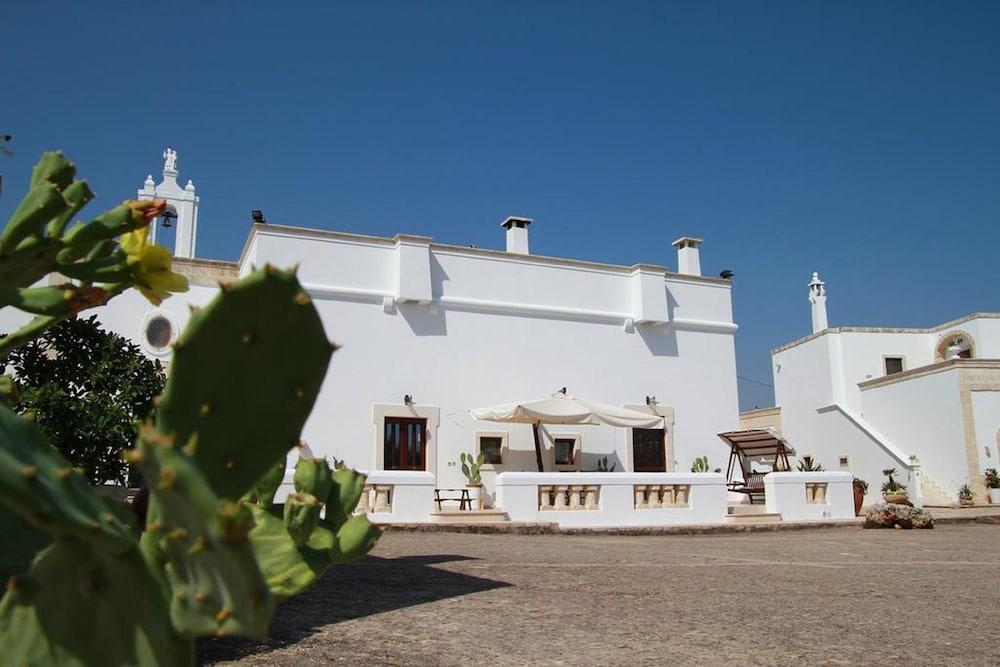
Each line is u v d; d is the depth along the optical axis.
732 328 20.92
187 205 20.53
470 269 18.55
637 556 9.04
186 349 1.36
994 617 5.29
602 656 3.89
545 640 4.23
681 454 19.77
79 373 6.65
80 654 1.38
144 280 2.11
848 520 16.28
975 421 25.44
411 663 3.65
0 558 1.81
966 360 25.81
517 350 18.59
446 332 17.98
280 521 2.09
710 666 3.75
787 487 16.61
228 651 3.78
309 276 16.95
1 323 14.84
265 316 1.39
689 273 21.81
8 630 1.40
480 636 4.29
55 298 1.96
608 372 19.45
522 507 14.22
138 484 6.74
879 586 6.68
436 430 17.45
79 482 1.41
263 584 1.18
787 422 33.06
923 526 15.88
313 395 1.48
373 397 17.02
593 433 18.84
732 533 14.73
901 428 27.98
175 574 1.28
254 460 1.45
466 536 12.09
